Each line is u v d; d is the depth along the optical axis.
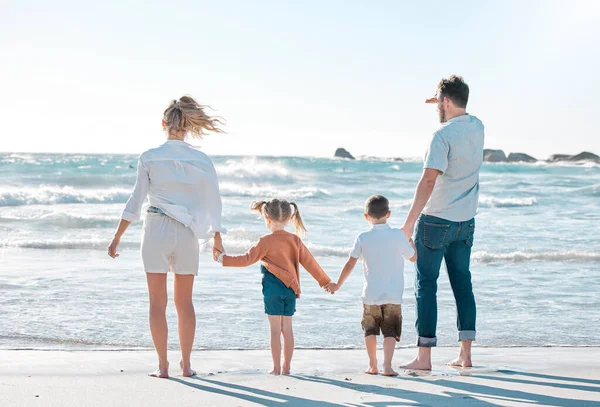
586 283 9.40
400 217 20.00
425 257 4.66
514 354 5.39
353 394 3.66
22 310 6.99
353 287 8.74
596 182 40.91
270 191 29.55
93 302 7.49
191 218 4.28
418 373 4.46
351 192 31.25
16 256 11.28
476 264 11.33
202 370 4.64
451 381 4.10
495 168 64.38
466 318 4.79
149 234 4.26
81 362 4.82
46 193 23.17
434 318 4.64
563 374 4.41
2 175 32.41
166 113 4.36
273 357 4.55
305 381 4.09
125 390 3.71
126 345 5.69
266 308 4.64
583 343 6.02
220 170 36.59
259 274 9.55
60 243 12.72
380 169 49.31
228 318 6.80
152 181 4.29
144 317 6.82
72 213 19.14
